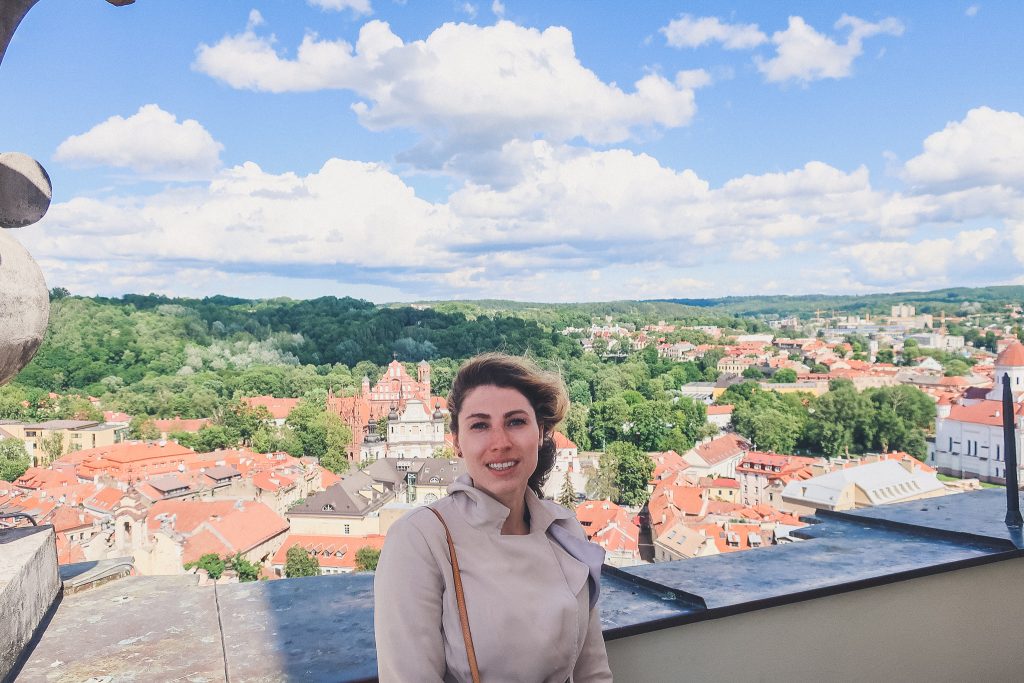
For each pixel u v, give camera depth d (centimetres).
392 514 5831
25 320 186
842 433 9744
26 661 167
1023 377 7750
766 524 5303
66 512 4888
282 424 10506
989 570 270
